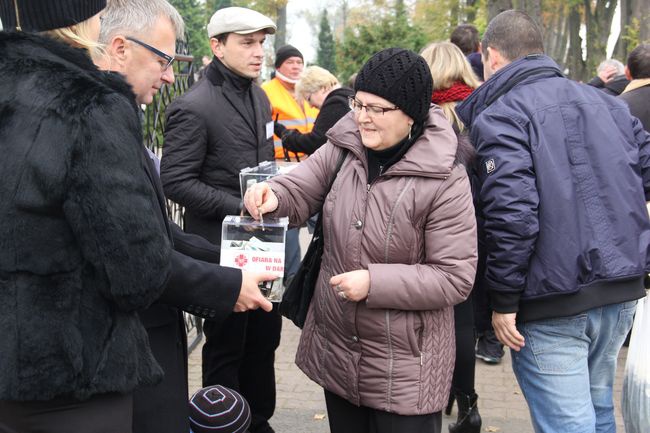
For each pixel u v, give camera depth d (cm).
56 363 151
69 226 154
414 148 215
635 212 246
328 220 226
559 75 263
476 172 254
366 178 222
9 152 150
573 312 242
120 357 159
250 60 327
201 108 320
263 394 339
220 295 198
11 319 150
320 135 461
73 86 152
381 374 219
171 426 210
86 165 148
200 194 319
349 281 211
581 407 251
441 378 224
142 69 214
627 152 252
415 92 208
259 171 269
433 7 2327
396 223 214
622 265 242
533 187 239
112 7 211
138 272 154
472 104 272
